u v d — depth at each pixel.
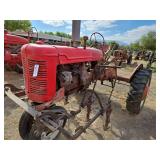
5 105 3.22
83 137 2.39
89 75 2.82
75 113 2.28
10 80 4.75
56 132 2.05
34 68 1.83
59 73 2.18
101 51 3.25
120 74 3.59
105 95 4.07
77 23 3.92
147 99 4.16
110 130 2.63
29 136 1.92
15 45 5.72
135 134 2.57
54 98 2.01
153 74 8.27
